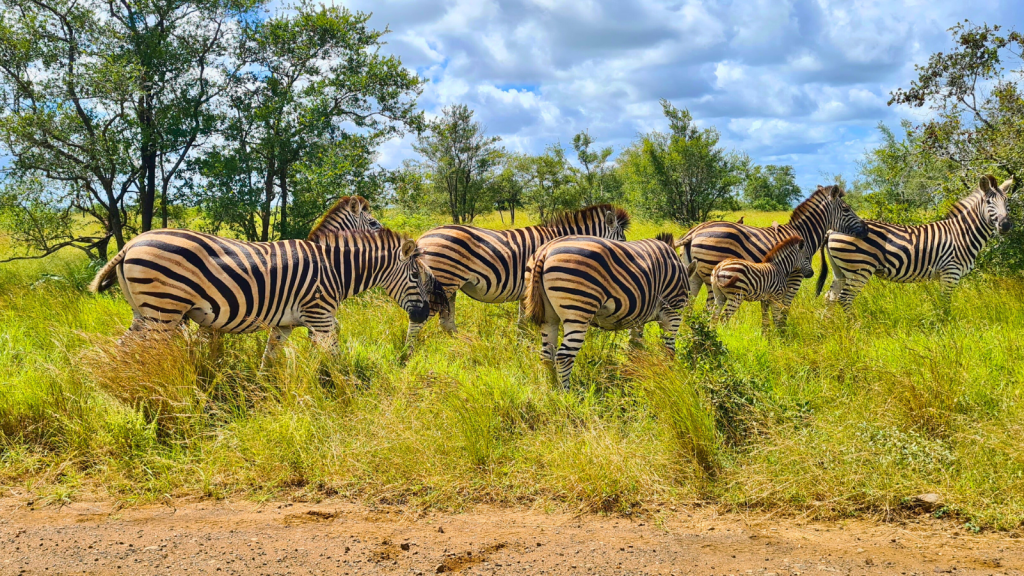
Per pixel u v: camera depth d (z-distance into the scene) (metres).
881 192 13.40
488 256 6.98
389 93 13.45
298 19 12.86
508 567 3.09
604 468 3.97
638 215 26.59
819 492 3.80
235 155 12.16
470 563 3.13
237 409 4.91
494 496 3.93
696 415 4.19
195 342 5.17
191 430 4.54
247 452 4.30
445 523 3.62
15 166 11.20
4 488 3.93
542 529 3.54
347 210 8.15
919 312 7.79
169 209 13.02
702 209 25.52
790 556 3.21
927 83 10.48
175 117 11.60
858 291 8.52
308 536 3.42
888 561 3.14
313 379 5.10
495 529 3.54
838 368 5.46
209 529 3.49
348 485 4.04
